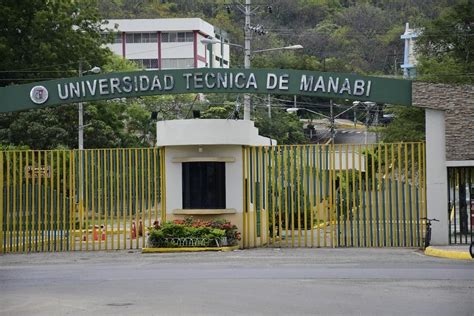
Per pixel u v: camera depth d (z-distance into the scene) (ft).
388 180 115.75
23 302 62.69
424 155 114.11
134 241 134.82
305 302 59.62
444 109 112.16
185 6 472.85
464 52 218.18
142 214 120.78
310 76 113.19
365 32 404.36
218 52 440.04
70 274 83.87
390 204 115.44
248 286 69.15
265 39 372.79
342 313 54.70
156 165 124.16
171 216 124.47
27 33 223.92
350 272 79.46
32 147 214.07
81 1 238.27
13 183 121.29
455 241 112.57
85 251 119.55
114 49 421.59
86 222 121.19
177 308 57.57
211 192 124.16
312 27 416.87
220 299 61.57
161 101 271.49
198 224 119.75
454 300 60.18
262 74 113.80
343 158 159.43
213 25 449.89
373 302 59.41
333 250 111.55
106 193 120.57
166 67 424.05
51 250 120.88
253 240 124.16
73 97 116.78
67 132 213.46
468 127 111.55
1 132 214.69
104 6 445.37
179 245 116.67
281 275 77.51
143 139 257.75
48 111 216.13
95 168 125.39
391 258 96.53
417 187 116.26
